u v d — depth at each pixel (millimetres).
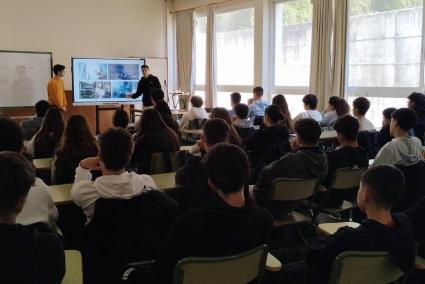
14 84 8398
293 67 7598
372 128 4758
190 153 3191
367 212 1652
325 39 6574
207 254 1567
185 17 9914
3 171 1228
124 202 1991
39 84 8672
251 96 8516
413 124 2914
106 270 2094
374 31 6078
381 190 1580
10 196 1225
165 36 10500
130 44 10047
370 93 6215
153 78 8047
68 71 9320
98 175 2486
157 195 2064
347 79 6492
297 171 2816
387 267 1596
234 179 1570
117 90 9156
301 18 7340
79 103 8797
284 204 2875
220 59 9289
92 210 2062
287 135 3998
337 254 1636
